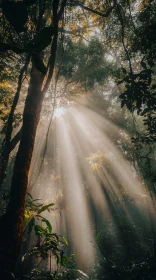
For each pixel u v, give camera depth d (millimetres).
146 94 4441
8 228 2871
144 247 11977
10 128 6164
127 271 8680
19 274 5496
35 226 4277
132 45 5629
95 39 10758
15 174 3258
